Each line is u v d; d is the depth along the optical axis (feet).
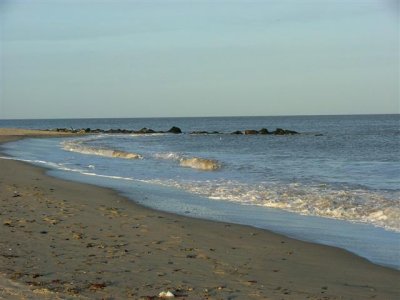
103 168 81.25
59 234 31.45
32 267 23.68
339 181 61.36
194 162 86.94
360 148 132.16
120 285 21.58
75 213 39.34
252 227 36.01
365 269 25.79
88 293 20.15
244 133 255.50
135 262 25.62
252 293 21.25
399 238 32.58
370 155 106.93
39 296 19.15
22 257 25.48
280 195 49.78
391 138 186.50
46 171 74.28
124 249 28.37
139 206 44.65
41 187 54.65
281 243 31.27
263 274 24.52
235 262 26.63
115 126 481.46
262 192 52.03
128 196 50.67
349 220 38.52
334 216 40.14
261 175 69.56
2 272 22.47
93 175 70.59
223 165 83.30
